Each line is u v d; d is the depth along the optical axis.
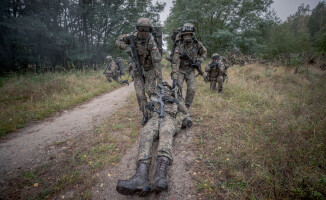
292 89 5.82
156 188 1.84
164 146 2.21
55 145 3.21
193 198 2.03
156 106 2.90
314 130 2.89
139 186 1.85
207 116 3.98
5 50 11.82
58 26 13.18
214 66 5.61
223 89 6.18
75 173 2.42
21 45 11.88
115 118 4.27
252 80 7.17
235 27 20.19
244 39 18.62
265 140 2.88
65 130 3.82
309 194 1.91
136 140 3.25
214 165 2.49
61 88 6.87
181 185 2.22
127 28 15.23
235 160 2.50
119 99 6.13
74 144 3.20
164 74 10.27
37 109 4.91
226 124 3.53
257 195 1.98
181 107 2.96
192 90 3.96
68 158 2.79
